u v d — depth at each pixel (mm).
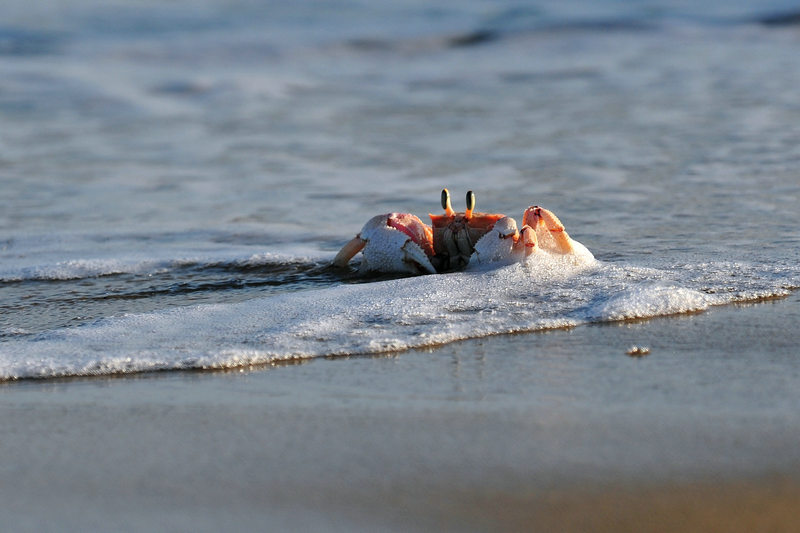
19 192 40531
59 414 14617
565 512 10836
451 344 18281
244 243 30234
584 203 34656
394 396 15211
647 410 14211
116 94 72188
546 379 15961
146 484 11883
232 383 16109
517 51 91875
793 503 10953
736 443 12750
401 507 11062
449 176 41812
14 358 17375
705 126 51562
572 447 12750
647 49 88250
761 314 19969
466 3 115562
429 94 71625
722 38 91438
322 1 118062
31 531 10672
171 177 43625
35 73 79375
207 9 114750
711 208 32656
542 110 61438
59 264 26859
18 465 12586
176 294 23594
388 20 108438
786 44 86750
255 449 12977
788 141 45906
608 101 63469
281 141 53406
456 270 25219
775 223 29781
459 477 11844
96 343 18469
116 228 33125
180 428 13898
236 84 76750
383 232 24969
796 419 13656
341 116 62438
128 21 107625
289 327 19234
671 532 10336
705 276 23078
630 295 20750
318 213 35031
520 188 38375
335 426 13828
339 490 11562
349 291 22234
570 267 23562
